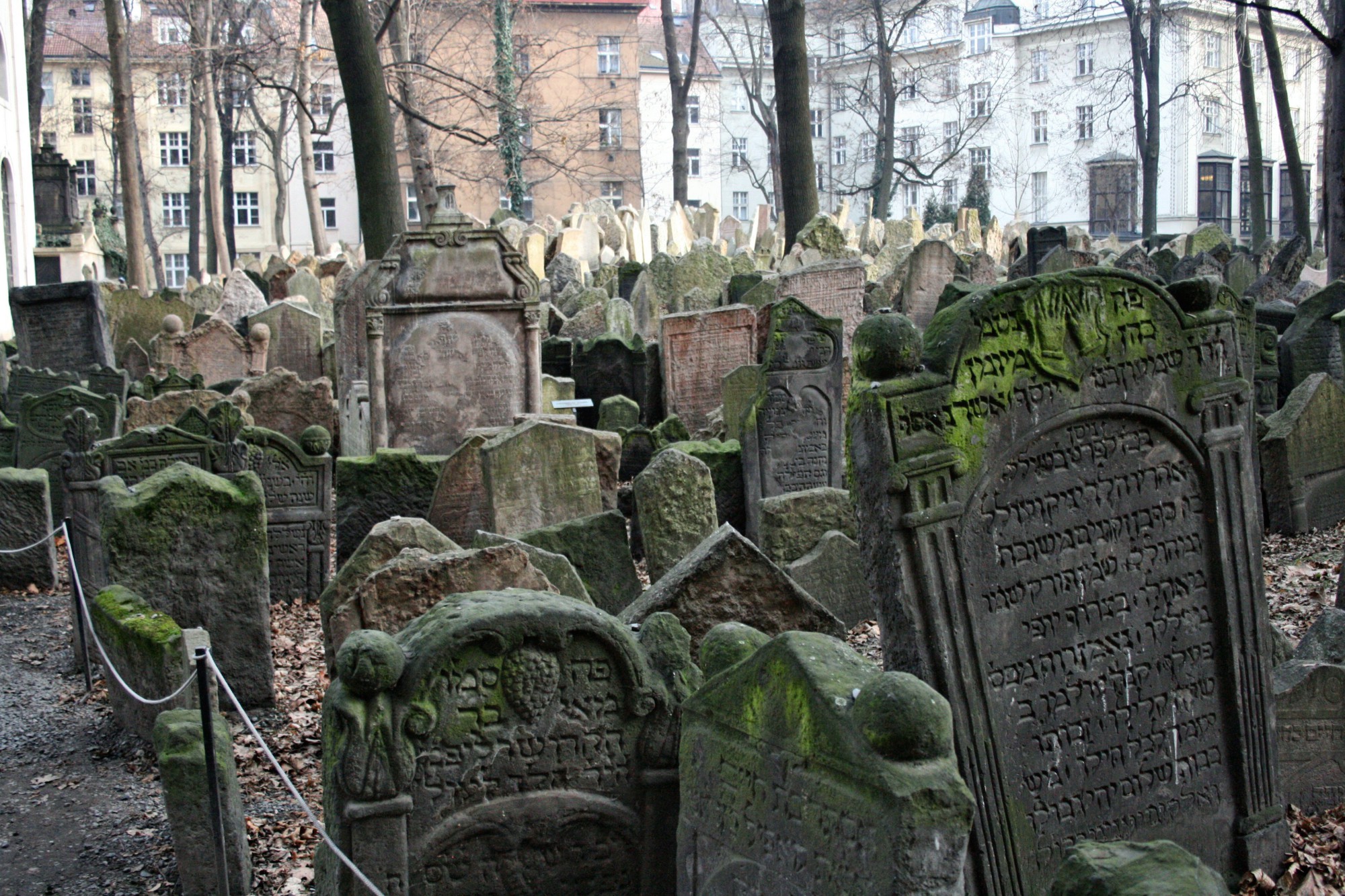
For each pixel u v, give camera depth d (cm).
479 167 4825
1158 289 539
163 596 824
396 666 452
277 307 2127
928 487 490
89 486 978
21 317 1931
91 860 643
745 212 6900
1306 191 3259
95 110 5975
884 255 3033
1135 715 548
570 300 2517
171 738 587
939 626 493
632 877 498
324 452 1120
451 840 471
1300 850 589
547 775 483
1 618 1121
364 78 1900
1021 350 507
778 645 390
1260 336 1442
